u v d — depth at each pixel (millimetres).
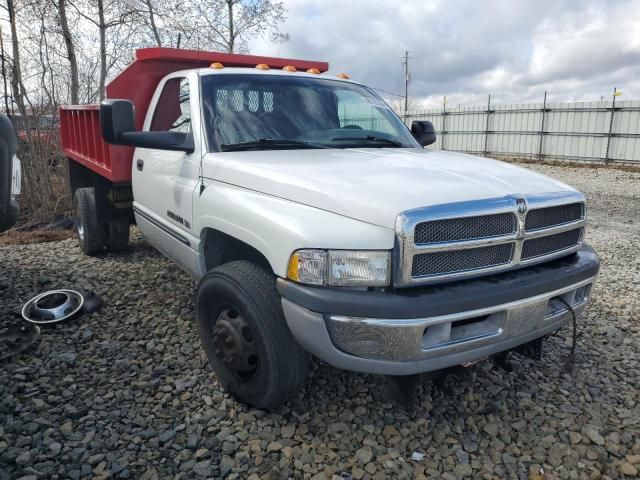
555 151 25766
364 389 3363
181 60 4883
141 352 3818
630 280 5867
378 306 2408
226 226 3148
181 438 2852
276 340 2795
